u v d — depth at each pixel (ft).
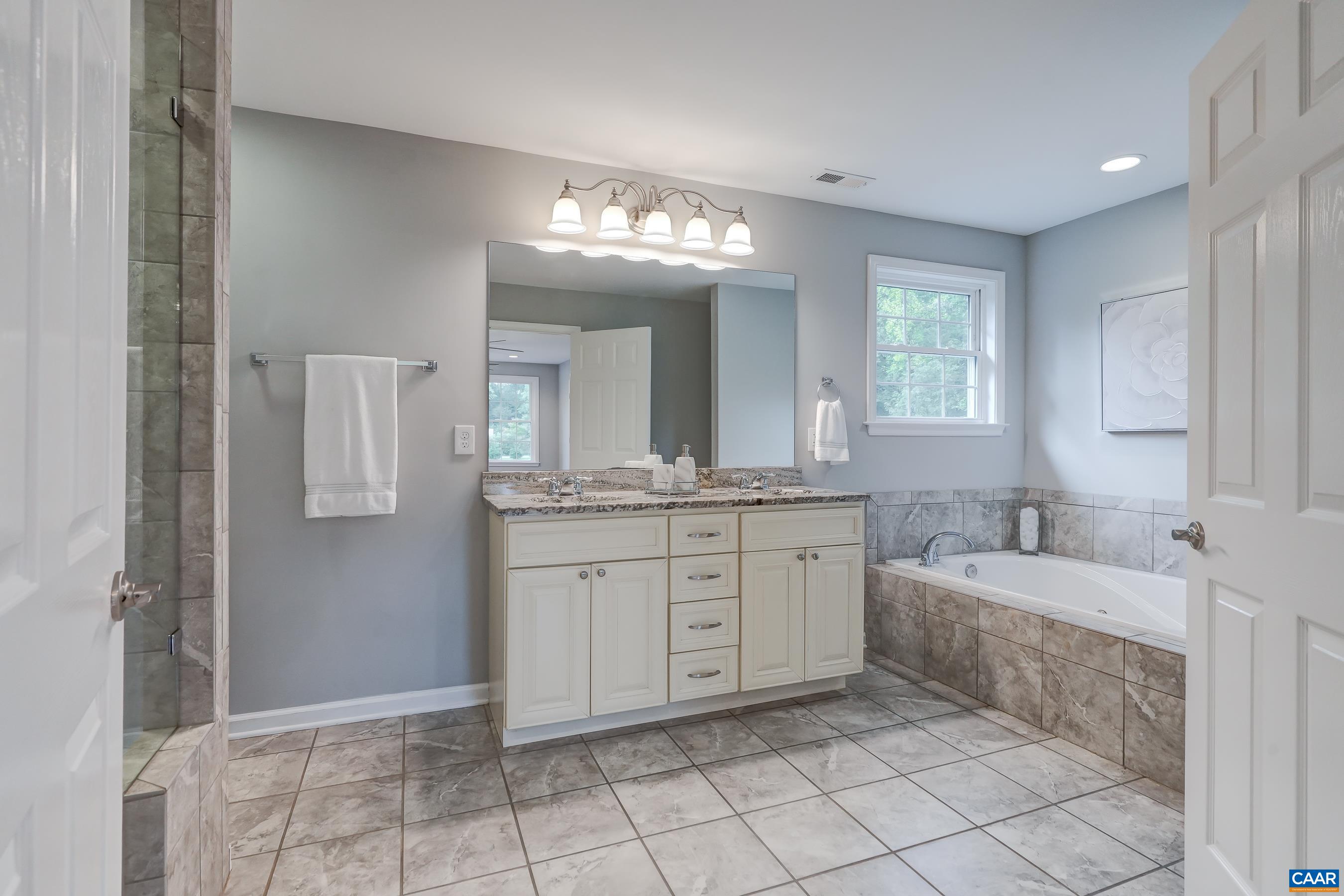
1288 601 3.78
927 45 7.07
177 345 5.22
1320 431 3.54
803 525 9.36
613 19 6.65
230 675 8.38
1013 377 13.23
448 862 5.87
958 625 9.89
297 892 5.48
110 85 2.66
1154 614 10.62
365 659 8.93
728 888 5.53
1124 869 5.75
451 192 9.28
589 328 9.99
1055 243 12.76
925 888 5.52
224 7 5.61
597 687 8.22
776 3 6.39
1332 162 3.45
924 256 12.44
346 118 8.68
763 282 11.15
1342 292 3.39
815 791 7.03
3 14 1.73
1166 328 10.80
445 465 9.27
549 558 7.99
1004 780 7.27
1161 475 10.98
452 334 9.28
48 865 2.05
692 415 10.62
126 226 2.89
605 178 10.12
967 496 12.92
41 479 2.02
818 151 9.58
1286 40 3.80
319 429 8.40
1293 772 3.74
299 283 8.59
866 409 12.01
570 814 6.61
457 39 6.98
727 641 8.88
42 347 2.02
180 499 5.23
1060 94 8.03
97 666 2.54
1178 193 10.74
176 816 4.48
